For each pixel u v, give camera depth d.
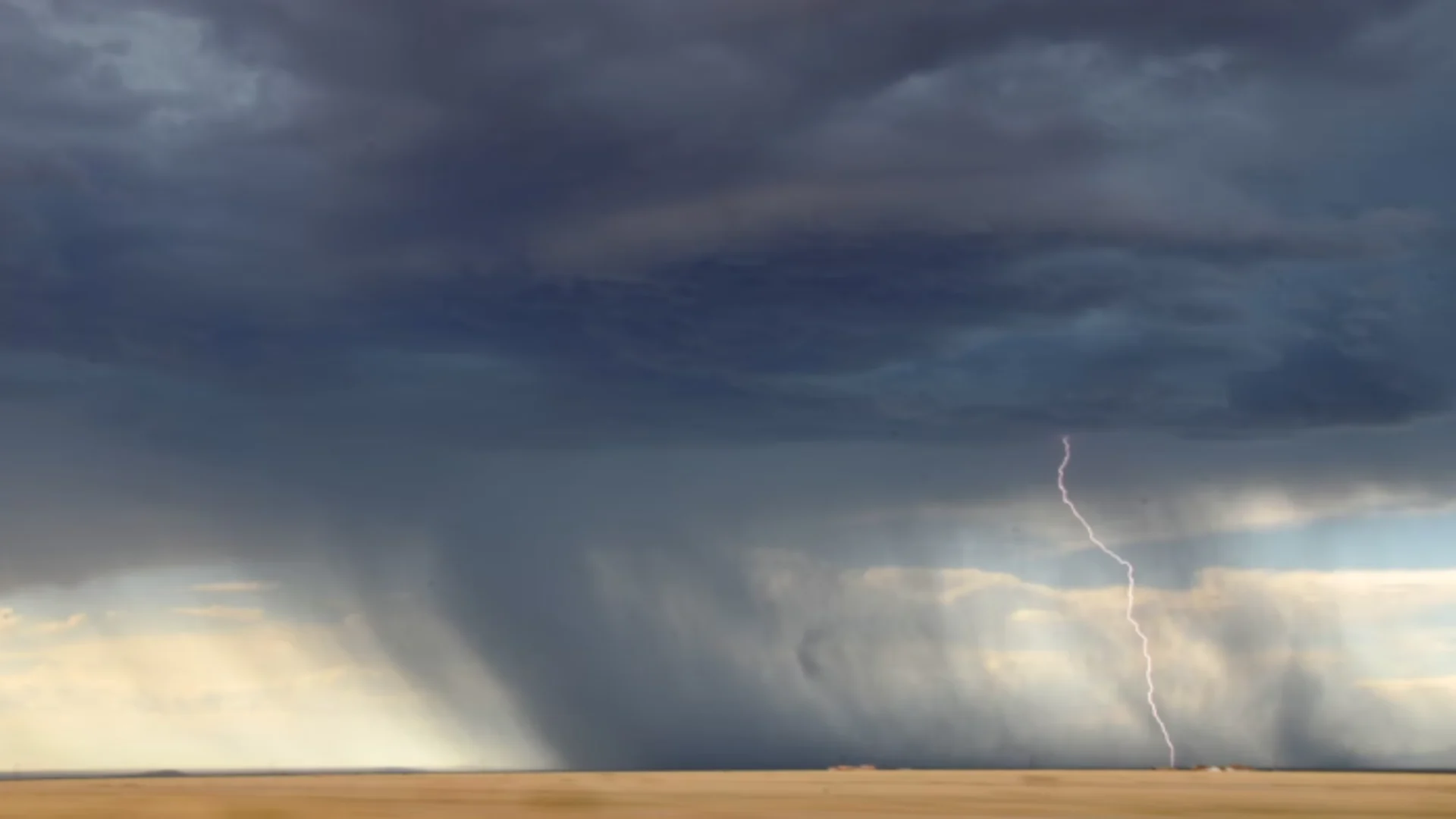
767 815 51.97
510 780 91.06
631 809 55.62
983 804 59.16
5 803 58.81
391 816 51.62
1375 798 64.56
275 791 72.81
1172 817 52.78
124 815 52.34
